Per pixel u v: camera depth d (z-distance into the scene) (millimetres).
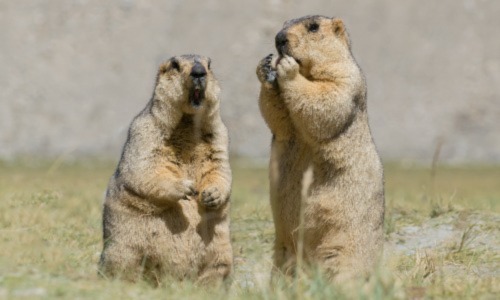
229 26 70500
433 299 9570
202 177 10812
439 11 76688
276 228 11594
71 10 72688
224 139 10914
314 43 11414
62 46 70250
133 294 8898
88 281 9312
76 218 14734
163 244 10555
